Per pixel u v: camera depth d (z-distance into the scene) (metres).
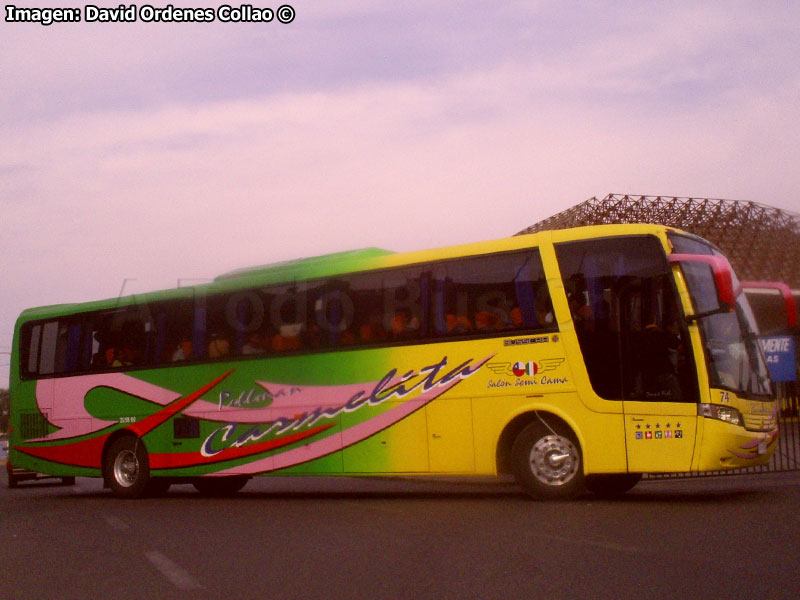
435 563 7.86
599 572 7.15
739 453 11.33
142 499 16.73
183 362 16.11
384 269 13.89
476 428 12.68
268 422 14.81
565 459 12.11
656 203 32.81
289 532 10.49
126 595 7.17
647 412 11.57
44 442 17.97
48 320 18.38
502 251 12.88
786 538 8.53
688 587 6.51
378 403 13.60
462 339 12.96
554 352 12.22
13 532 12.15
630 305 11.87
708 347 11.47
